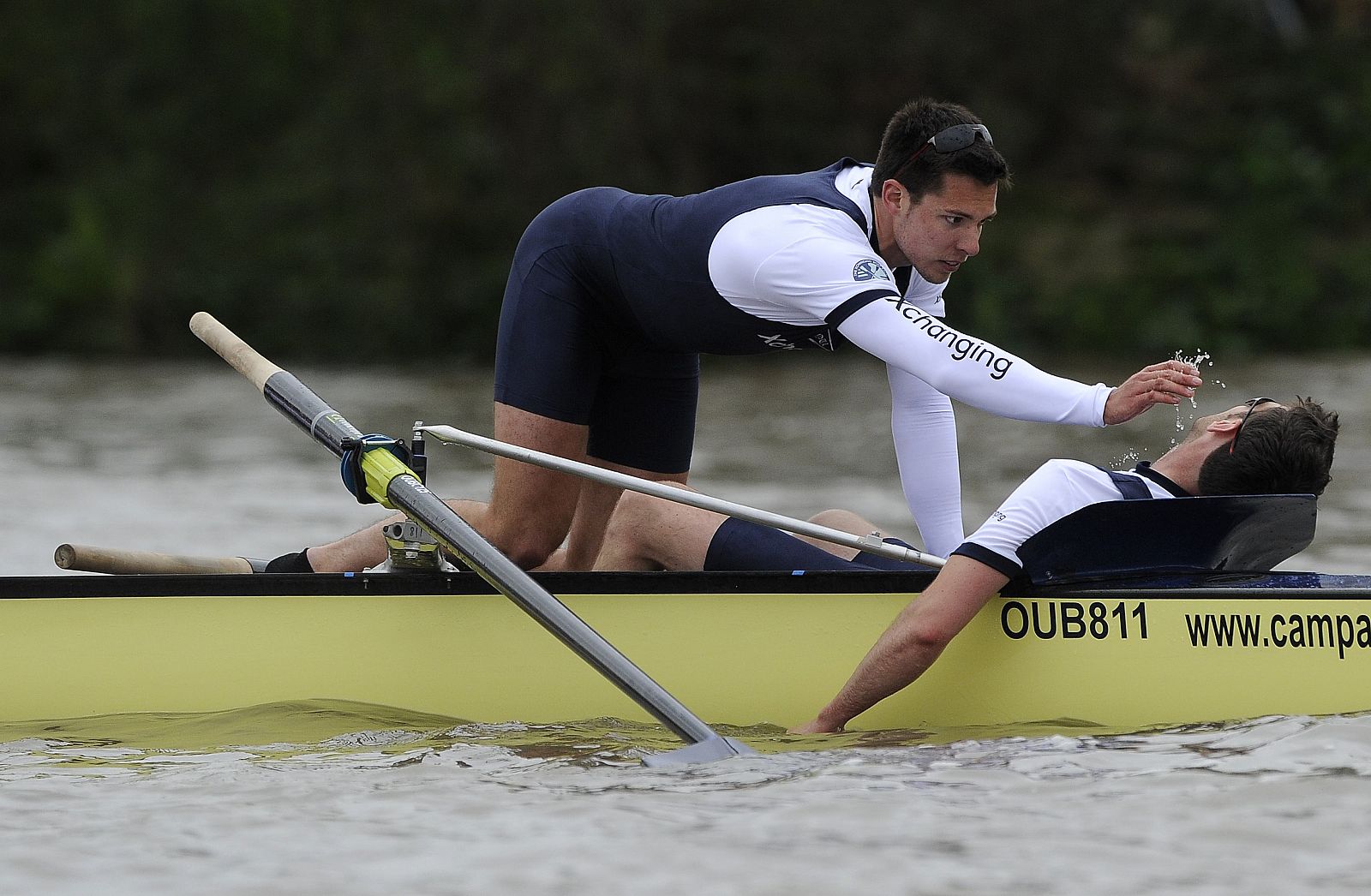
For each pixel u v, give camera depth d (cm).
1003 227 7131
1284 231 7019
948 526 1411
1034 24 7775
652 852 887
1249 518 1167
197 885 847
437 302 6969
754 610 1240
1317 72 7681
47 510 2761
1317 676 1187
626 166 7219
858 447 3906
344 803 987
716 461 3647
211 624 1269
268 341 6994
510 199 7156
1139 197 7512
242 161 7788
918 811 955
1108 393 1093
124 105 7869
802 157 7575
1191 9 7950
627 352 1416
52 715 1261
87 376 5894
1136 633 1204
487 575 1167
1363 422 4119
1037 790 995
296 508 2831
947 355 1134
